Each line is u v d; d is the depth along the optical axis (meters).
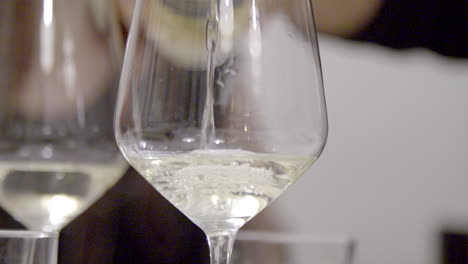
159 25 0.42
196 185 0.42
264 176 0.42
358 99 1.61
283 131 0.42
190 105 0.42
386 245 1.61
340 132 1.60
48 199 0.54
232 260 0.55
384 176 1.62
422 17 1.65
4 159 0.54
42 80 0.55
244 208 0.43
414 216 1.64
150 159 0.42
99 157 0.55
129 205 1.01
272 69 0.42
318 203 1.56
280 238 0.56
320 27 1.54
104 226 0.99
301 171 0.44
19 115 0.54
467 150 1.68
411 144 1.65
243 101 0.42
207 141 0.42
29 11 0.56
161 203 1.02
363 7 1.55
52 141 0.54
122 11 0.78
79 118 0.55
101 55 0.56
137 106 0.43
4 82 0.54
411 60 1.66
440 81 1.67
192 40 0.42
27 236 0.46
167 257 1.02
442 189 1.65
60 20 0.56
